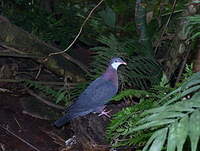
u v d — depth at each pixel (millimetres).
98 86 4270
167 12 5637
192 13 4277
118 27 6297
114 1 7086
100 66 4949
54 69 5184
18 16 6203
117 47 4906
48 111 5070
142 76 4547
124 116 3084
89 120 4250
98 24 6402
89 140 4004
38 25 6242
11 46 4918
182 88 2092
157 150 1638
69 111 4250
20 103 5141
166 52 5328
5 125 4617
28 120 4832
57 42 6629
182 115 1702
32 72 5762
